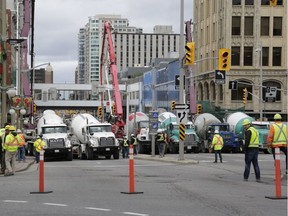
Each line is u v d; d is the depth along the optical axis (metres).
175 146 73.62
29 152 70.12
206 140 76.25
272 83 110.56
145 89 161.12
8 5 125.31
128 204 18.98
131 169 22.53
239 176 31.41
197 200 20.12
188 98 107.69
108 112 93.81
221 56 52.03
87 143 62.75
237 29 110.75
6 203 19.41
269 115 109.88
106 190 23.77
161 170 37.59
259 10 110.06
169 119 76.31
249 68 109.81
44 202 19.64
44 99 169.12
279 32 111.12
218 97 114.38
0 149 34.59
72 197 21.14
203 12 130.50
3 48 42.22
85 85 193.25
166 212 17.05
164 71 142.25
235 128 76.12
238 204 18.97
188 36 113.50
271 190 23.55
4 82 42.59
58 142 59.28
